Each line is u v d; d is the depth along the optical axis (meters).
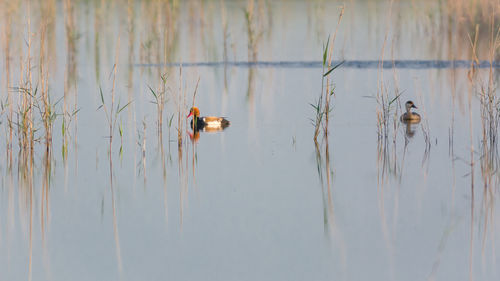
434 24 71.56
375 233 24.88
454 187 29.77
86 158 34.75
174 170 32.72
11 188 30.14
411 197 28.59
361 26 85.62
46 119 35.97
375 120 43.09
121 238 24.78
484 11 63.91
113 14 91.06
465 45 67.00
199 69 62.16
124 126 41.56
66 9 69.12
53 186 30.47
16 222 26.27
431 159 34.19
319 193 29.27
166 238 24.78
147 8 72.81
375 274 21.70
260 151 36.12
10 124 35.56
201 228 25.59
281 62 65.06
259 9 75.75
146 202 28.39
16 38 60.34
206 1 106.69
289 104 47.94
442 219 26.03
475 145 36.56
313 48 71.81
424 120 43.00
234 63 65.12
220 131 41.03
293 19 93.50
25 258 23.11
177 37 74.69
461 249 23.42
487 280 21.09
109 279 21.50
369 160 34.12
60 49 72.81
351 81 54.81
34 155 35.25
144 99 49.16
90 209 27.64
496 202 27.78
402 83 53.66
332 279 21.48
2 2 62.50
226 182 30.81
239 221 26.23
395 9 94.81
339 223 25.89
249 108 47.03
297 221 26.12
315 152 35.75
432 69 59.31
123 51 72.38
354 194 29.11
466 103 46.91
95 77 57.72
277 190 29.69
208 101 49.16
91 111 45.16
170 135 39.94
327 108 37.97
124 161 34.25
